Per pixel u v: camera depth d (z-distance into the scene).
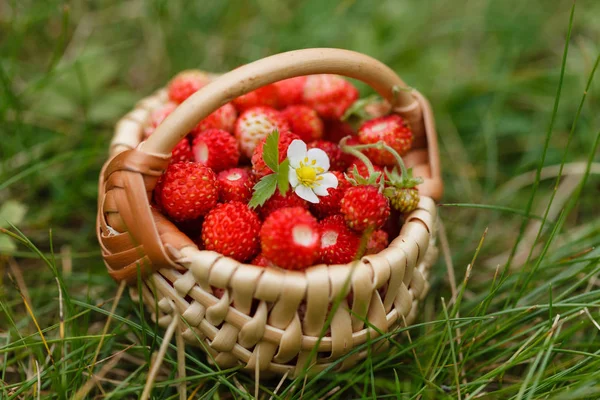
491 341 0.31
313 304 0.27
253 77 0.28
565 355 0.31
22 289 0.33
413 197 0.29
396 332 0.29
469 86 0.42
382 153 0.31
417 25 0.45
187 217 0.29
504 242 0.37
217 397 0.30
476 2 0.48
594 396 0.28
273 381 0.30
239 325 0.27
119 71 0.42
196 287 0.28
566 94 0.41
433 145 0.31
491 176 0.39
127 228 0.28
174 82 0.33
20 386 0.29
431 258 0.30
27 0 0.41
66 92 0.39
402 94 0.31
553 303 0.30
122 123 0.32
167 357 0.30
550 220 0.37
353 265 0.27
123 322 0.30
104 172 0.30
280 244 0.27
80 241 0.35
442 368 0.30
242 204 0.29
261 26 0.45
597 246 0.33
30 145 0.37
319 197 0.30
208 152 0.30
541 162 0.31
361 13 0.47
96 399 0.30
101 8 0.43
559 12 0.46
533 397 0.29
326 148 0.31
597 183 0.38
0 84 0.38
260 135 0.31
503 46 0.45
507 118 0.41
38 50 0.41
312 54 0.28
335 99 0.33
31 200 0.36
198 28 0.44
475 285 0.34
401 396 0.29
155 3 0.41
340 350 0.28
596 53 0.42
